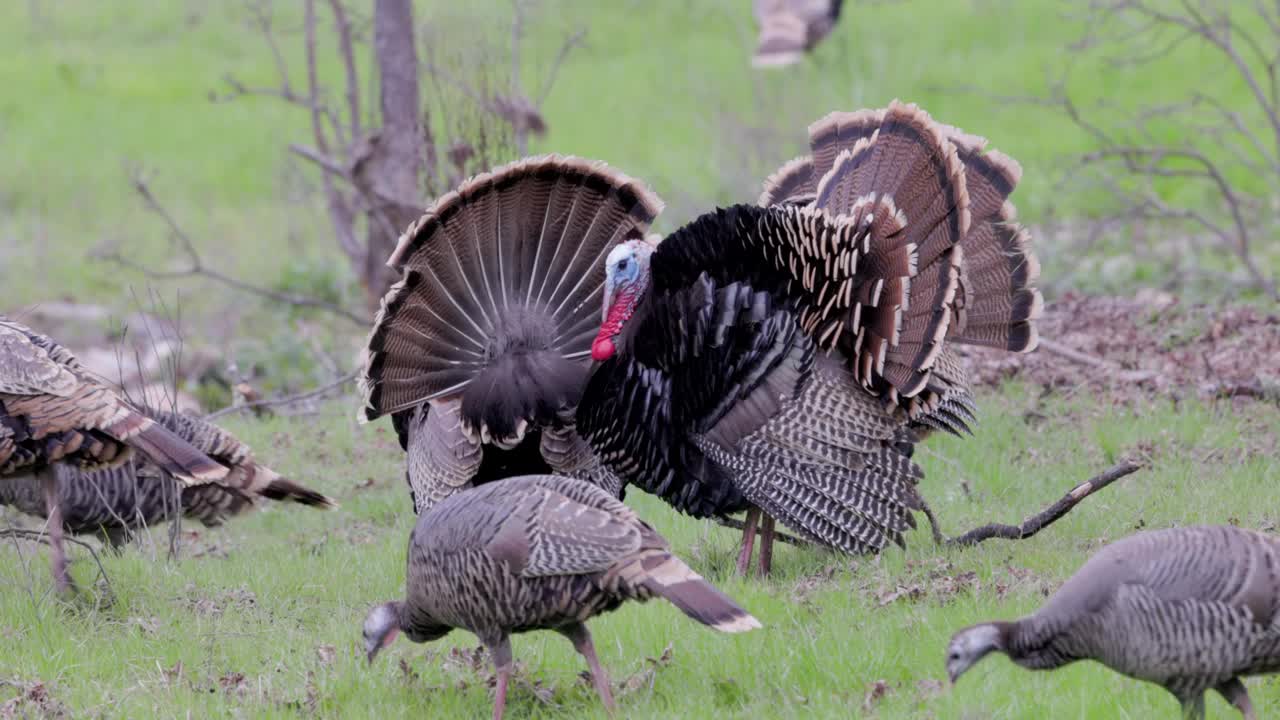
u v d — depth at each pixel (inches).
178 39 2618.1
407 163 1152.2
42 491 652.1
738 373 636.7
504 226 699.4
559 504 486.3
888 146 636.7
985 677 501.4
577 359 695.7
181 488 709.3
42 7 2819.9
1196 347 957.8
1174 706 474.6
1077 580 436.8
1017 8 2294.5
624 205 708.7
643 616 590.9
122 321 1514.5
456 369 697.0
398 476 876.0
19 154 2159.2
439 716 515.2
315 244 1793.8
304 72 2311.8
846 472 633.0
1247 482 709.9
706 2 2500.0
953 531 685.3
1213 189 1598.2
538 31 2145.7
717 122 1701.5
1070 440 804.6
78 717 525.0
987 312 674.2
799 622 572.7
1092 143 1772.9
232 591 671.1
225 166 2080.5
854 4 2374.5
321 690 539.5
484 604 490.3
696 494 661.3
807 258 621.0
